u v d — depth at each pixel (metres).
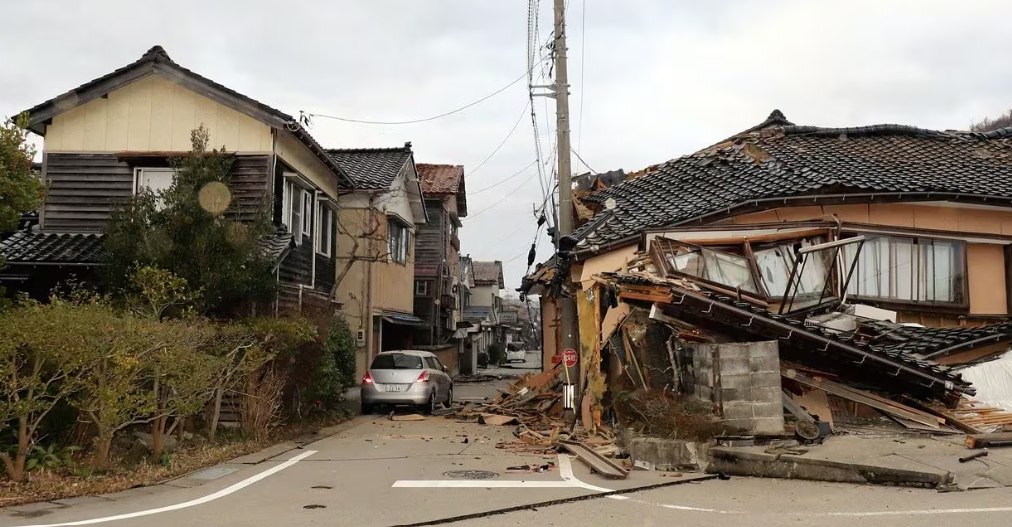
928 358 11.30
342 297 21.77
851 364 10.31
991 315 13.85
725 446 8.80
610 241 13.12
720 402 9.13
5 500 6.97
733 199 13.41
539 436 12.11
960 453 8.20
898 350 11.52
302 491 7.76
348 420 15.29
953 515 6.25
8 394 7.27
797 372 10.29
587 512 6.75
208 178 11.71
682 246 12.35
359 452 10.77
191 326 9.32
